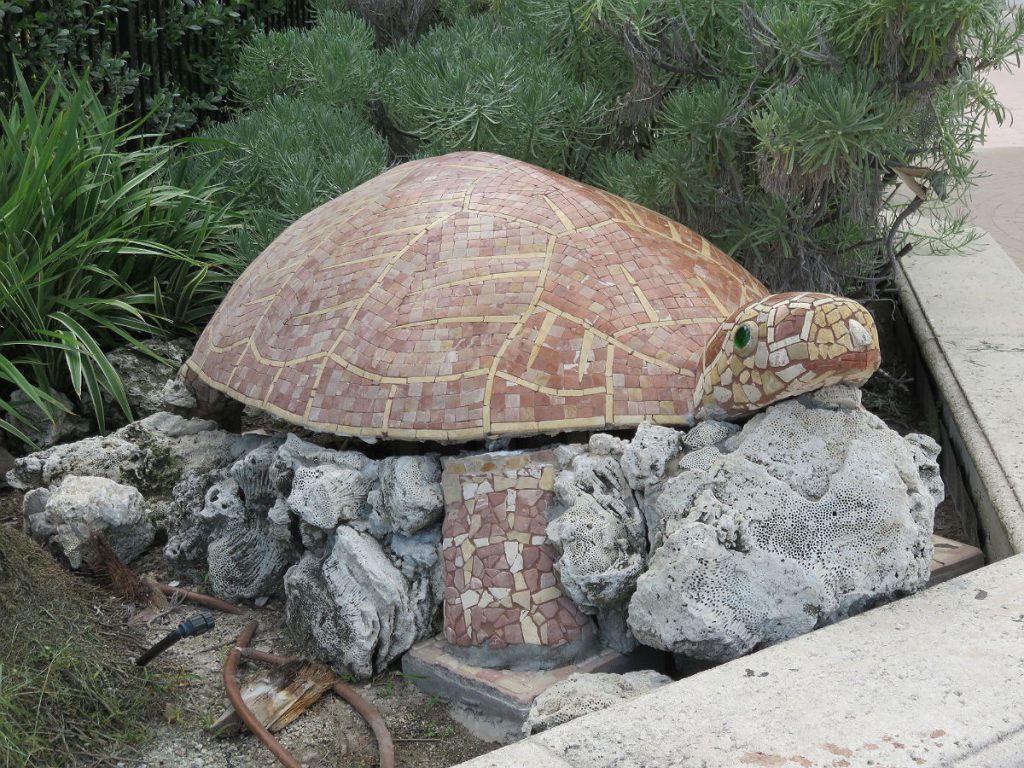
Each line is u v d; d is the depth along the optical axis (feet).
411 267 12.43
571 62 17.51
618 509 11.45
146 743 11.21
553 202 12.86
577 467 11.60
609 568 11.16
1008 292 17.28
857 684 9.91
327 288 12.64
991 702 9.69
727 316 12.28
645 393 11.69
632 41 15.90
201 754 11.12
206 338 13.64
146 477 14.26
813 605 10.84
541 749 9.52
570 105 16.60
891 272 17.94
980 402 13.98
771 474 11.07
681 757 9.35
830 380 10.98
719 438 11.40
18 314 15.72
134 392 16.31
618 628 11.49
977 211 25.30
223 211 17.74
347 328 12.27
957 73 15.25
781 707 9.73
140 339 17.37
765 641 10.89
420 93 17.42
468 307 12.07
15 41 19.72
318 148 17.63
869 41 14.92
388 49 20.51
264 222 17.06
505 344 11.84
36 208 16.31
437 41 18.85
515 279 12.20
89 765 10.92
